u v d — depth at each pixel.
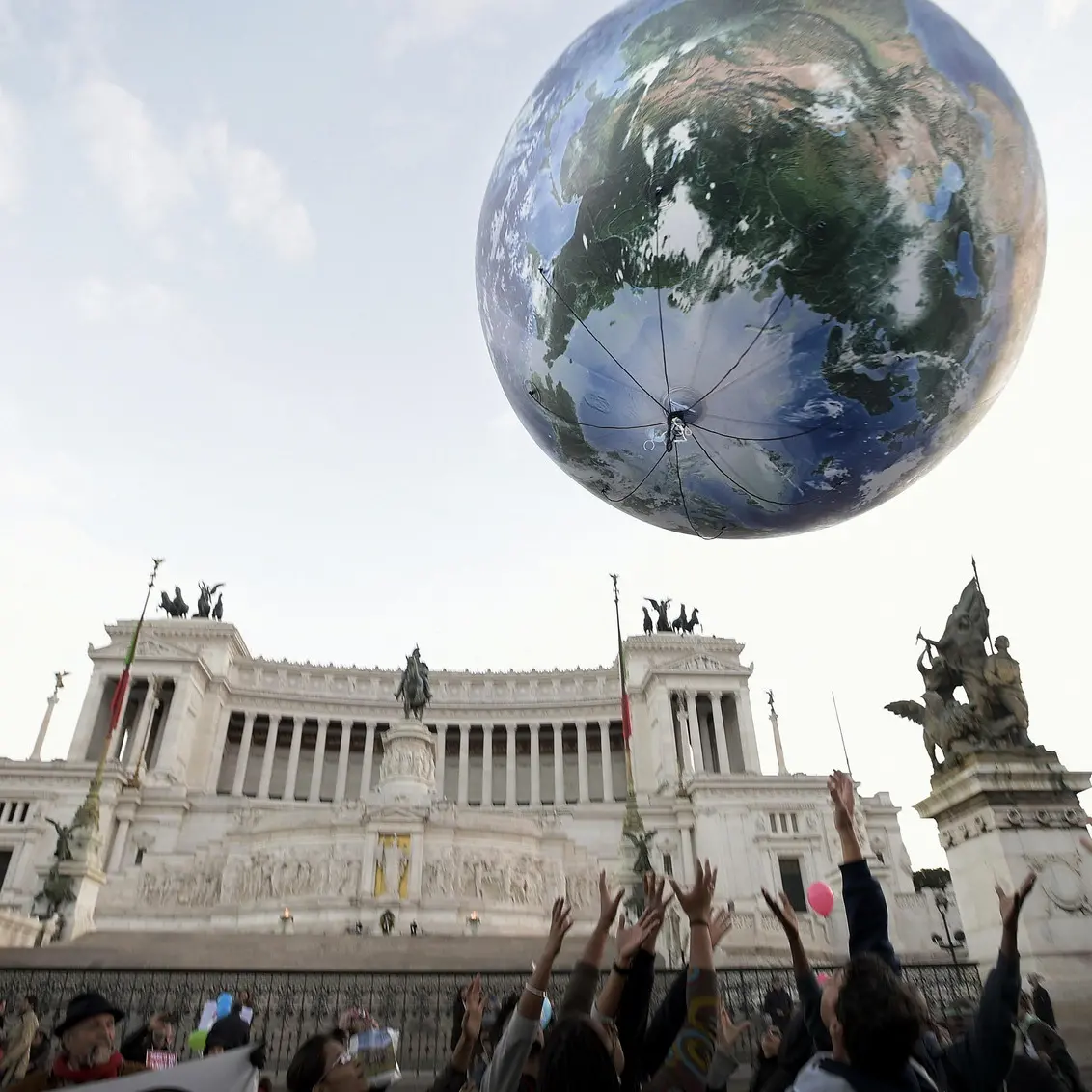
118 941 41.59
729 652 111.88
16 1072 16.27
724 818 77.56
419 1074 22.55
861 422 10.15
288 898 56.22
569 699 113.44
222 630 109.94
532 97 11.11
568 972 26.69
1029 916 17.66
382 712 113.06
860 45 9.41
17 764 76.31
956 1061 5.62
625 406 10.68
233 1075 6.55
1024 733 19.73
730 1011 22.89
